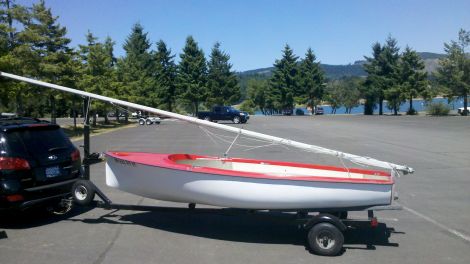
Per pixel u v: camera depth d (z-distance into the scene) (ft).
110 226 22.11
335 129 100.12
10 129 21.27
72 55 89.40
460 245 19.71
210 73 228.84
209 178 19.17
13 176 20.59
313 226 18.37
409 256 18.28
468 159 46.88
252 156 50.26
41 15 72.54
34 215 24.16
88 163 22.76
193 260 17.46
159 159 21.63
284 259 17.78
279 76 253.65
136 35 232.94
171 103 232.94
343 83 304.30
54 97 84.33
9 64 58.95
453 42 202.08
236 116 138.41
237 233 21.24
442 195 29.81
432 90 213.66
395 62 221.87
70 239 19.97
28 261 17.15
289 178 18.49
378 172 21.43
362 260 17.78
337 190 18.39
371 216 19.02
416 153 52.13
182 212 20.80
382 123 125.08
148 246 19.11
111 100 22.03
